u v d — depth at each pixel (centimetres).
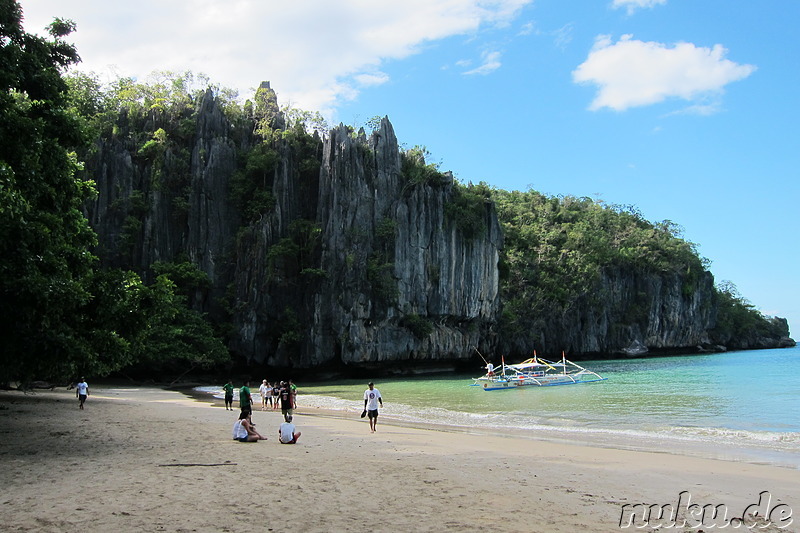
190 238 7744
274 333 7444
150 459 1481
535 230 12912
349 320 7438
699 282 14512
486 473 1457
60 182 2105
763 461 1825
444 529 925
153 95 9200
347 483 1238
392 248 7869
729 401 3791
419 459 1648
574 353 11931
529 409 3566
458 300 8612
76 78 8388
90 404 3428
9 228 1552
